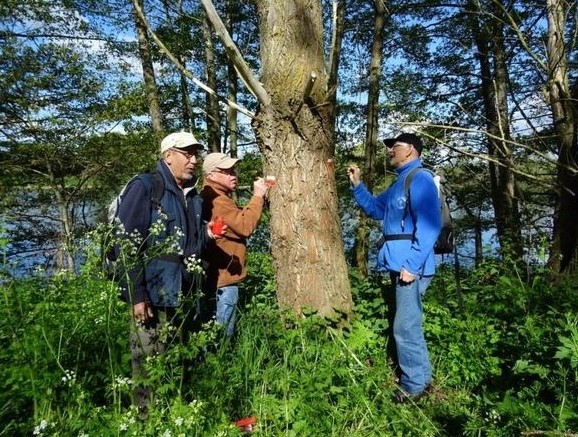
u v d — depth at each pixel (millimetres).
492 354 3316
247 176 12727
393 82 11414
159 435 1963
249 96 14680
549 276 4941
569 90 6004
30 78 11164
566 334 2939
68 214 11656
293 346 3111
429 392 3105
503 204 10070
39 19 11719
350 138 12195
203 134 13109
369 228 8742
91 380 2500
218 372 2580
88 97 11930
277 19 3348
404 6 10758
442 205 3188
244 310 3801
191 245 2695
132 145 11008
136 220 2451
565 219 5688
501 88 9273
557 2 5617
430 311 3709
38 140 11227
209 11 3086
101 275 2469
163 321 2512
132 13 11492
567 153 5641
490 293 4086
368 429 2621
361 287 4020
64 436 1991
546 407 2359
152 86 11742
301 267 3445
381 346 3465
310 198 3434
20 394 2184
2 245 2480
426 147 7148
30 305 2787
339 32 5168
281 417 2582
